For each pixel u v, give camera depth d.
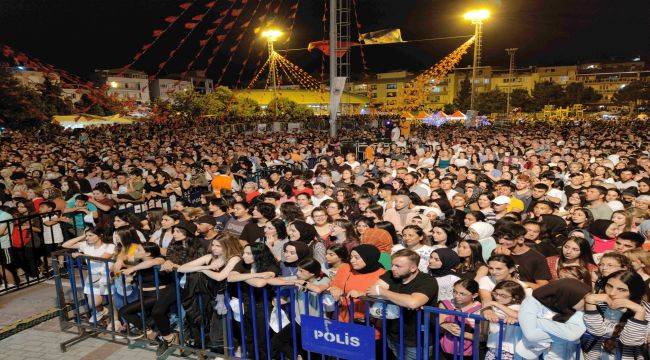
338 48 17.47
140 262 5.17
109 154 16.72
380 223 5.87
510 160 12.82
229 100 45.16
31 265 7.70
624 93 80.25
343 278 4.29
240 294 4.47
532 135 23.44
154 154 17.48
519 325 3.49
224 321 4.65
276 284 4.20
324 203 7.05
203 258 4.79
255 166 14.15
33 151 17.52
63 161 14.37
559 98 76.50
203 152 17.36
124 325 5.55
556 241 6.09
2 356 5.16
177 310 4.88
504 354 3.75
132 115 40.16
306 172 11.34
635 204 7.07
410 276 3.92
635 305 3.37
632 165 9.38
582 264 4.76
